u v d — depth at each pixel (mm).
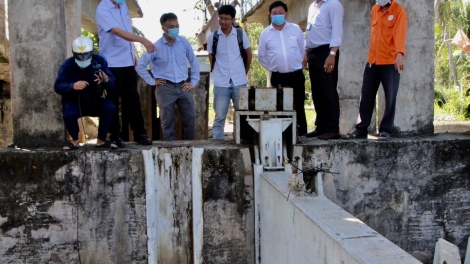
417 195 5895
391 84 6094
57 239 5469
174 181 5750
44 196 5418
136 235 5555
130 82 6062
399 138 6223
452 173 5906
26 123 5957
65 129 6059
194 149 5688
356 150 5816
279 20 6500
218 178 5664
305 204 4125
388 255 3064
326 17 6234
